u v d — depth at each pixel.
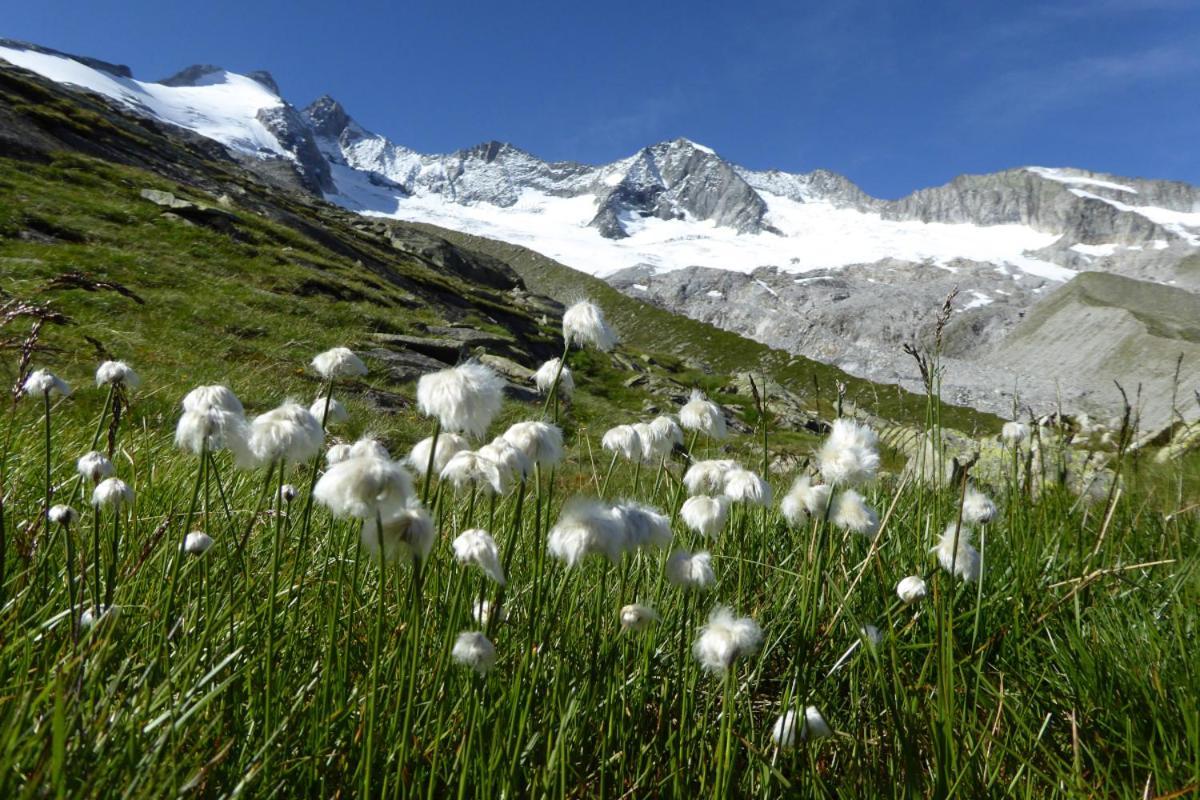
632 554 3.00
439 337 33.50
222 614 2.33
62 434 5.98
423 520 1.78
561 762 1.83
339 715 1.99
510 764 1.92
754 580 3.27
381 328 30.97
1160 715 2.34
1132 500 5.14
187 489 4.39
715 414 3.11
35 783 1.39
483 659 1.87
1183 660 2.54
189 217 40.66
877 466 2.71
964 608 3.11
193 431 2.12
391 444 13.66
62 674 1.60
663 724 2.37
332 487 1.73
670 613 2.82
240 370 16.42
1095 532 4.32
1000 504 4.69
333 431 6.77
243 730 2.01
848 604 2.80
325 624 2.57
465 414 1.91
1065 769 2.18
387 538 1.76
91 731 1.63
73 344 14.54
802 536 3.57
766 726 2.38
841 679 2.68
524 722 1.93
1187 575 3.33
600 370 44.97
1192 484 6.37
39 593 2.49
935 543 3.43
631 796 2.10
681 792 2.09
